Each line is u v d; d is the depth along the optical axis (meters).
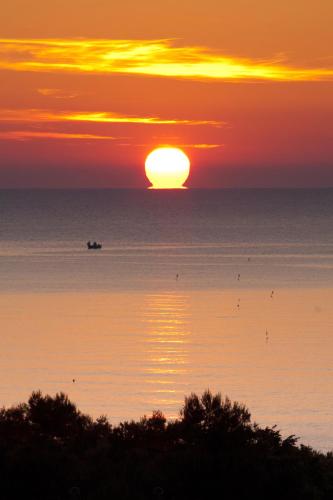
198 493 84.12
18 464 84.31
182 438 92.88
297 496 85.69
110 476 84.44
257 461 87.56
